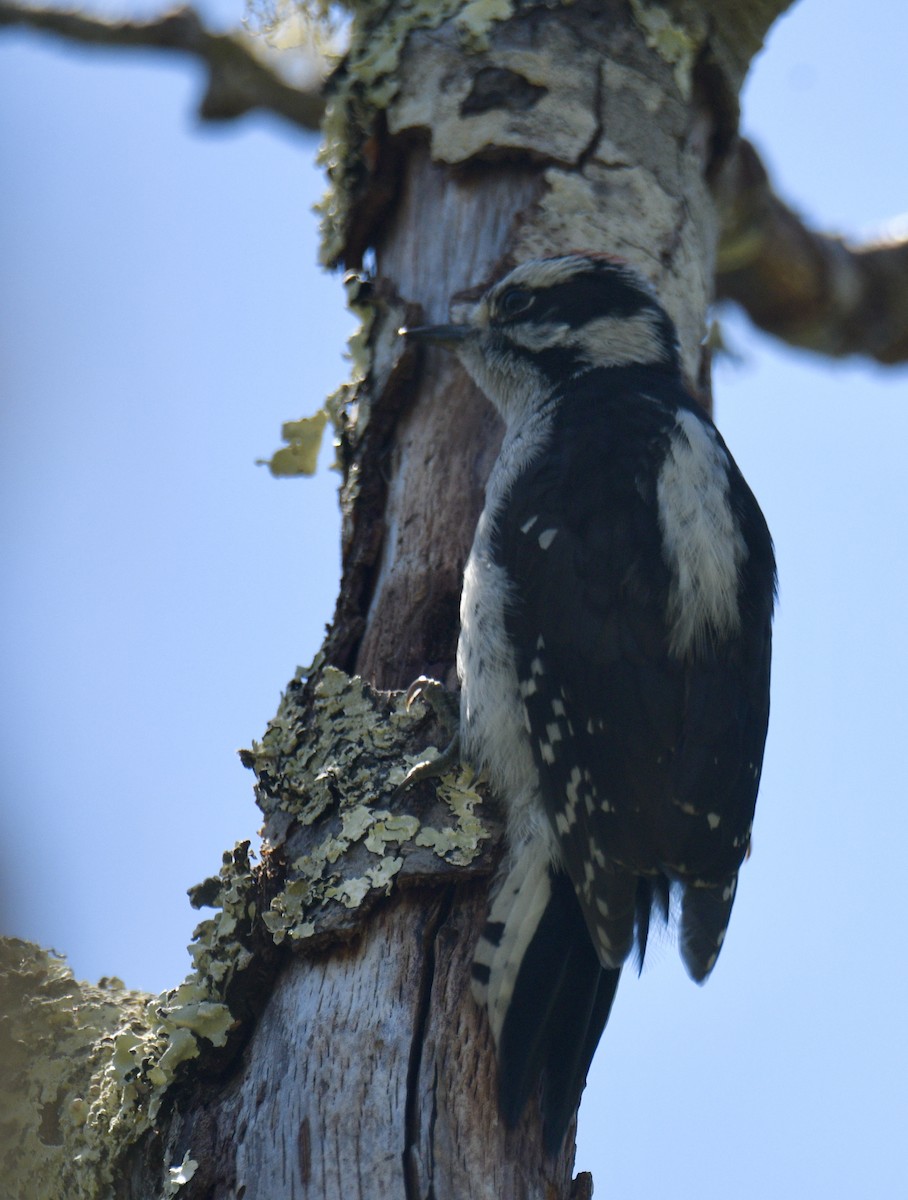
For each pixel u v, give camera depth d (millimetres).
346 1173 6820
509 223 9914
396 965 7434
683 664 8195
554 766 8039
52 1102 7812
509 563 8555
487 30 10219
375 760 8062
